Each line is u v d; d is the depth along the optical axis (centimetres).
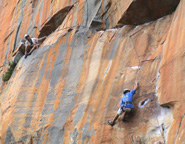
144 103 832
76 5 1273
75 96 1026
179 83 739
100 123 879
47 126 1023
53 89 1109
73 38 1191
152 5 971
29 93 1162
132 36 1014
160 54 888
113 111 878
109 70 991
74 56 1142
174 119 725
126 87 901
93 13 1167
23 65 1329
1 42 1891
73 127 950
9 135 1091
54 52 1221
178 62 767
